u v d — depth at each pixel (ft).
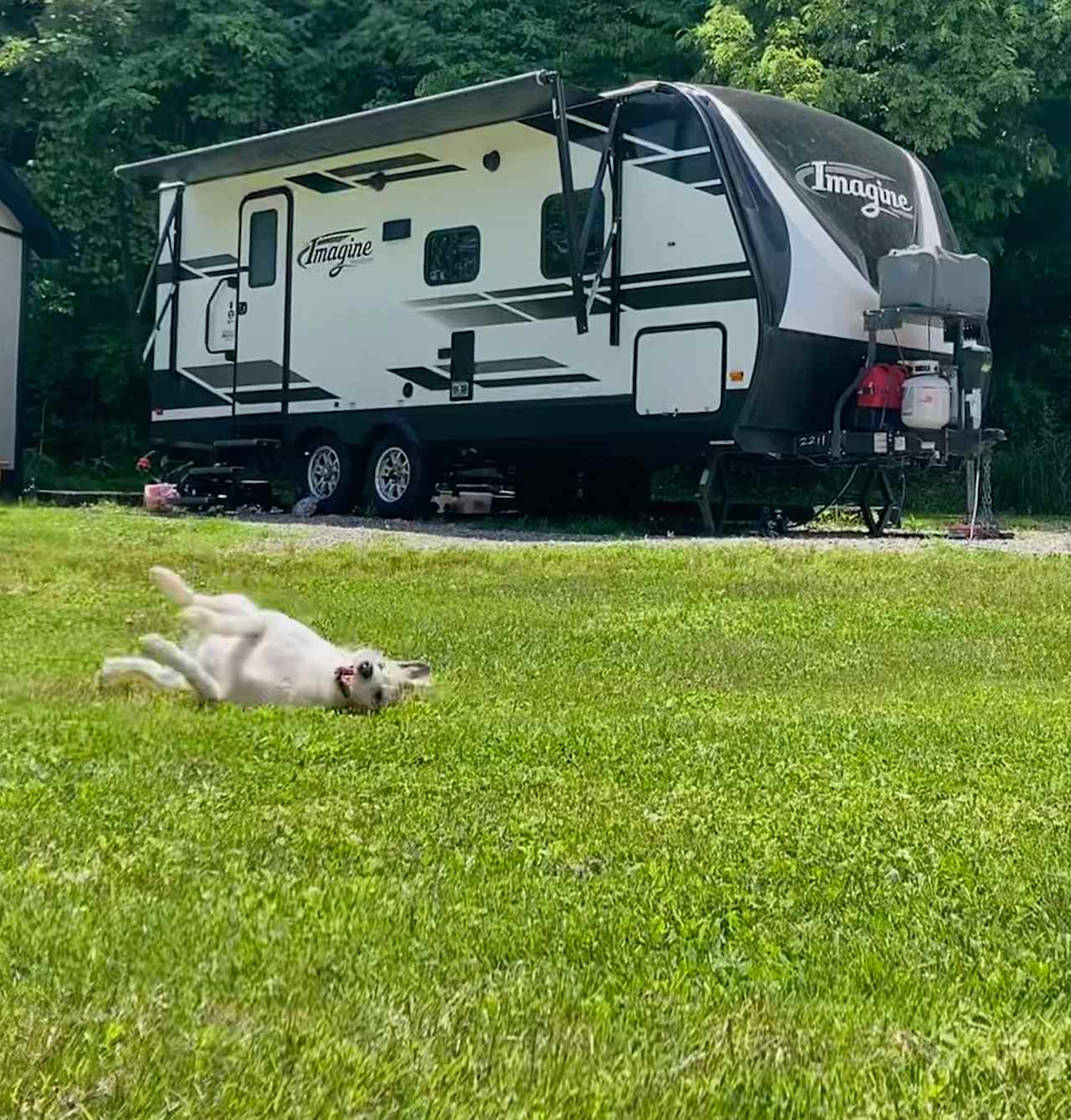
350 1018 13.70
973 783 23.52
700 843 19.63
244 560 47.09
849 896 17.67
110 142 82.58
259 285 64.34
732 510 58.13
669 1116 12.06
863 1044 13.50
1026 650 38.52
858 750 26.08
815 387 53.36
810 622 40.57
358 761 24.20
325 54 84.02
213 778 22.70
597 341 55.47
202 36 81.97
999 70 72.02
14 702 28.86
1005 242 81.10
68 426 86.69
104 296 85.35
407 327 60.08
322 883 17.53
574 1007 14.15
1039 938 16.38
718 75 74.13
